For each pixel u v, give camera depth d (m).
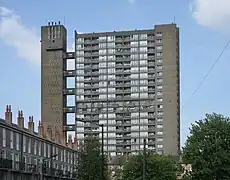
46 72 160.12
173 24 160.00
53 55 160.38
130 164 81.31
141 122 158.38
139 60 161.38
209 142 64.38
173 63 158.88
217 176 64.12
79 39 164.75
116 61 162.62
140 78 160.62
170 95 158.00
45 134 96.00
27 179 80.25
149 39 161.38
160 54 160.00
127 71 161.88
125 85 161.25
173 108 157.12
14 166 74.62
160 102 158.25
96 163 91.50
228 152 64.12
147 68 160.50
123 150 157.75
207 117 66.81
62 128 153.62
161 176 80.25
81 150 94.62
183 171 68.31
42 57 161.00
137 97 160.12
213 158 63.41
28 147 82.69
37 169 84.88
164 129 156.38
